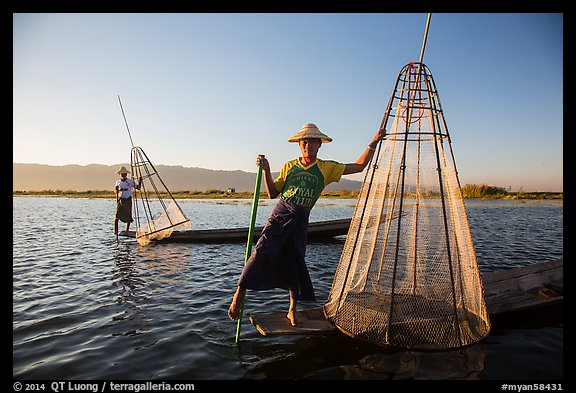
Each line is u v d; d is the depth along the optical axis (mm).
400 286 5152
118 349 4070
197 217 24094
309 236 13367
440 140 4539
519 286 5352
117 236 12836
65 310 5359
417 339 4020
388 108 4457
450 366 3623
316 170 4230
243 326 4762
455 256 4648
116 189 13031
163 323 4852
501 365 3637
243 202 43312
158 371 3596
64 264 8703
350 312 4496
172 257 9766
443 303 4691
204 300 5883
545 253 10078
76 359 3834
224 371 3588
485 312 4266
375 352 3932
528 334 4363
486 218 20250
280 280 4359
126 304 5652
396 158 4895
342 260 4879
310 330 4250
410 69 4418
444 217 4254
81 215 24891
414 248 5102
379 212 4910
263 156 4277
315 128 4234
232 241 12711
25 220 20797
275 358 3844
